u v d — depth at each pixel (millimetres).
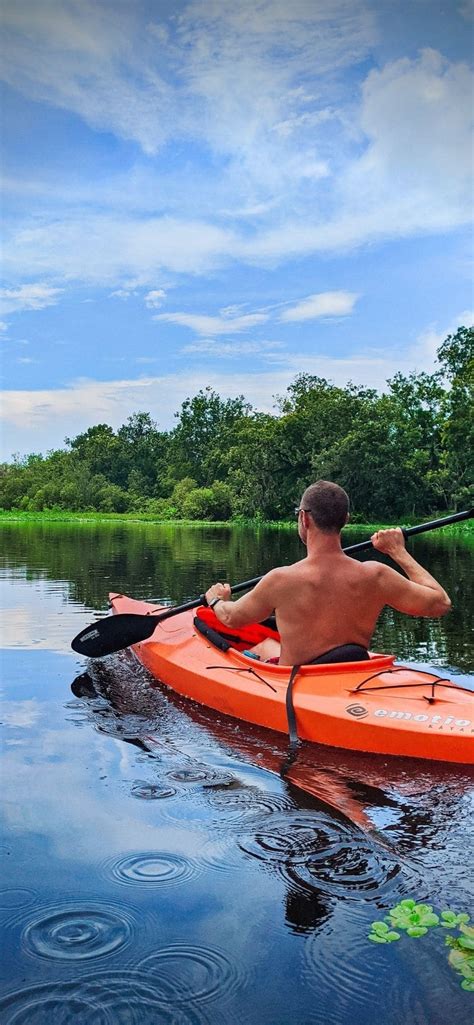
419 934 1864
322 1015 1568
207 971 1711
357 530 36469
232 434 69000
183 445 78188
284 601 3812
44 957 1751
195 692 4215
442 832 2498
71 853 2289
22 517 52438
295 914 1957
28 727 3686
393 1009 1592
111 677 4758
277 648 4691
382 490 45000
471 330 49125
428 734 3186
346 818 2619
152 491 78312
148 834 2445
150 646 4934
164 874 2166
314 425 49031
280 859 2273
